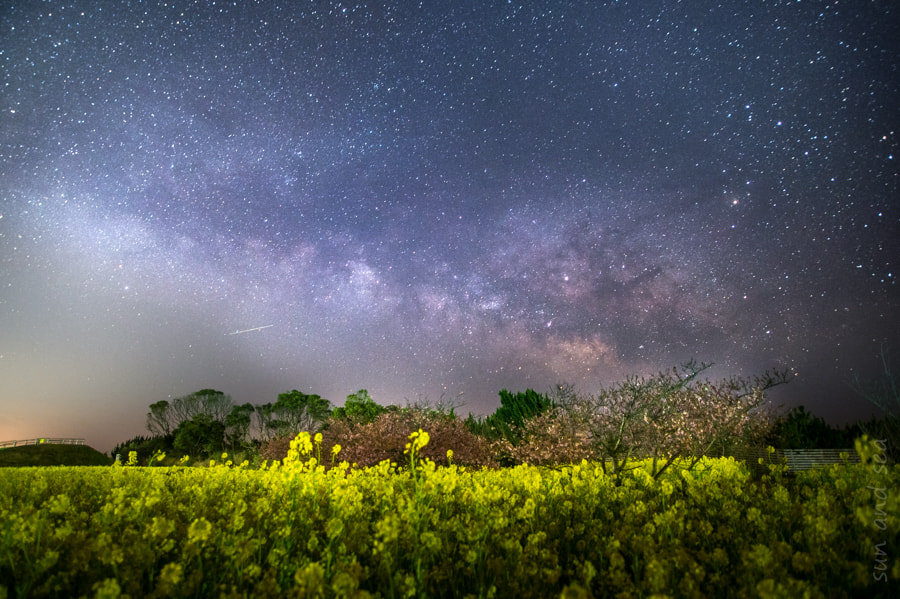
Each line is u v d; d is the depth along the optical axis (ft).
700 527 10.35
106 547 7.47
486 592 7.20
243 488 17.02
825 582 6.93
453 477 12.36
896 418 28.04
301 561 8.03
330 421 54.90
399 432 45.85
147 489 15.81
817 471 18.20
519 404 65.21
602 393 25.82
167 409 125.80
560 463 26.68
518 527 10.82
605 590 7.32
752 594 6.41
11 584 7.84
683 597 6.59
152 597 6.46
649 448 25.31
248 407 119.14
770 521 10.16
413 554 8.05
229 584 7.56
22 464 93.91
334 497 12.49
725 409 25.03
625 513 11.80
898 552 7.76
